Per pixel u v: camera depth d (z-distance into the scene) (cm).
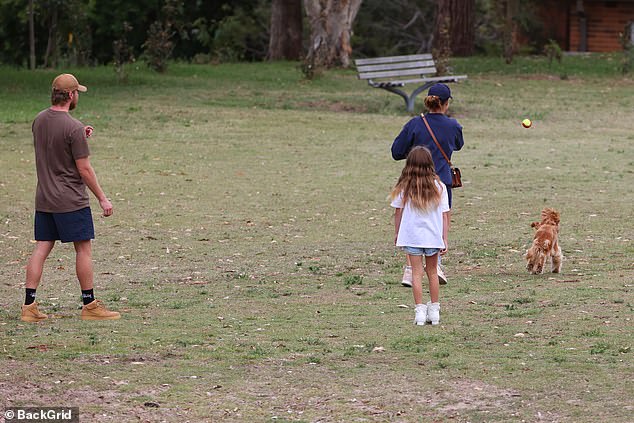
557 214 2600
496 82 7525
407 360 1719
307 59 7869
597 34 11431
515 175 4162
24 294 2366
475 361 1700
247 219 3356
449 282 2472
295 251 2900
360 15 12312
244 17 11731
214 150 4719
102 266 2706
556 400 1484
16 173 4062
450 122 2384
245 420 1420
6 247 2917
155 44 8056
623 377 1589
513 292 2319
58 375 1612
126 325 2008
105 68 8431
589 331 1905
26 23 10981
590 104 6469
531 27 11350
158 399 1506
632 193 3791
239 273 2617
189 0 11706
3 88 6550
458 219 3341
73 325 2002
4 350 1764
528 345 1809
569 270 2586
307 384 1583
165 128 5281
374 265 2722
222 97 6519
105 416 1427
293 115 5856
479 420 1409
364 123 5644
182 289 2427
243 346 1825
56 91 2030
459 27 9519
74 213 2020
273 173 4197
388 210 3516
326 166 4372
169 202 3619
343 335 1919
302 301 2280
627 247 2866
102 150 4638
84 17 9788
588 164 4428
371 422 1411
